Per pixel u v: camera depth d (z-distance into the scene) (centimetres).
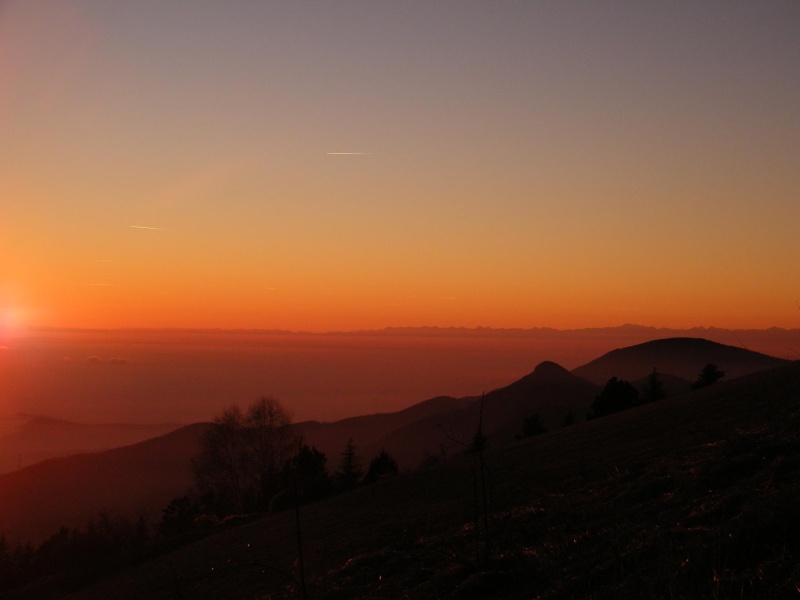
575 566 855
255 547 2091
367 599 1008
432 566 1096
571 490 1519
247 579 1584
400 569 1130
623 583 704
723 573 601
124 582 2269
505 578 877
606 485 1407
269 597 1273
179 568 2111
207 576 1788
